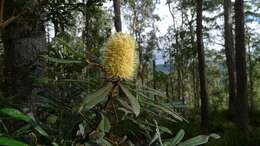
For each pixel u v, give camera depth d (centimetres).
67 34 466
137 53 192
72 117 213
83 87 219
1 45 514
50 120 225
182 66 3828
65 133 210
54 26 468
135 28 3434
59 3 448
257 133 1209
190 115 1984
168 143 211
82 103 172
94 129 204
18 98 291
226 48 2717
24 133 195
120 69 182
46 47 483
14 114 166
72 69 362
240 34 1875
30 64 401
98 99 174
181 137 210
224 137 1177
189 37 3578
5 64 476
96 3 480
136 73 193
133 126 223
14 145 132
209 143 1055
